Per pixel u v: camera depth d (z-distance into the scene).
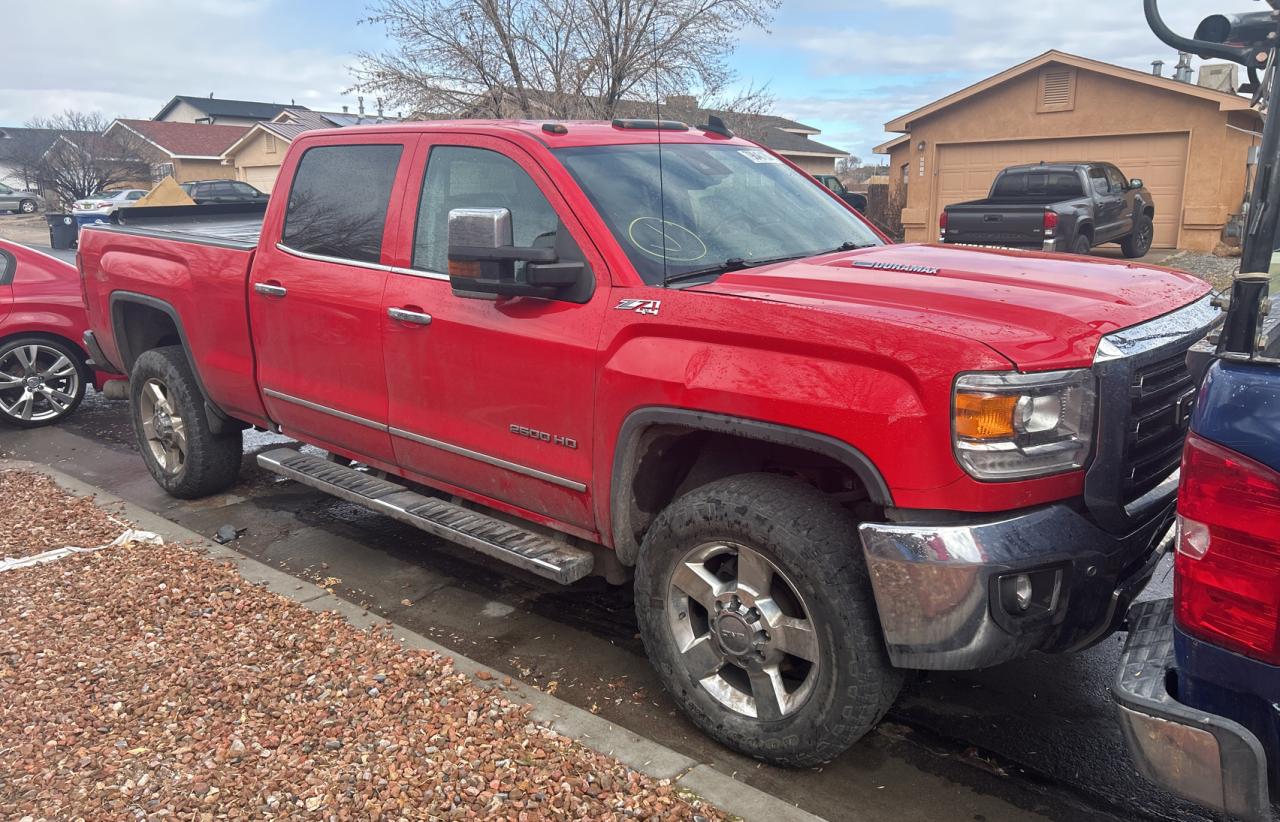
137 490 6.47
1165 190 20.67
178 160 52.38
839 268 3.56
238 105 74.00
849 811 3.08
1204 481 2.12
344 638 4.04
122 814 2.90
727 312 3.17
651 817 2.88
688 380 3.20
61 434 8.06
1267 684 2.09
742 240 3.98
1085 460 2.87
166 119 74.25
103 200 36.31
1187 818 3.03
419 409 4.28
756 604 3.17
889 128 23.92
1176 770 2.23
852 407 2.86
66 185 50.25
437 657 3.86
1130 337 2.96
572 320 3.61
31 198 54.25
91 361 6.79
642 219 3.78
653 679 3.92
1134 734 2.29
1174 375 3.11
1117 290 3.26
